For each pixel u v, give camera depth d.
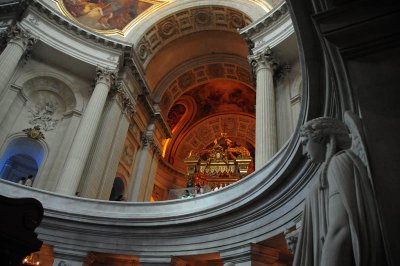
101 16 20.39
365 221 1.78
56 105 17.50
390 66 2.34
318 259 2.07
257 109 13.61
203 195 11.34
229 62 24.97
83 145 15.45
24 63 16.28
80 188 15.20
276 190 8.12
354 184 1.92
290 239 3.36
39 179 15.52
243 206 9.12
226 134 29.91
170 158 29.09
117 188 20.20
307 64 4.38
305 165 6.82
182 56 24.78
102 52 18.31
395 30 2.42
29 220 3.31
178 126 29.55
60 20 17.09
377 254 1.73
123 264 12.02
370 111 2.23
